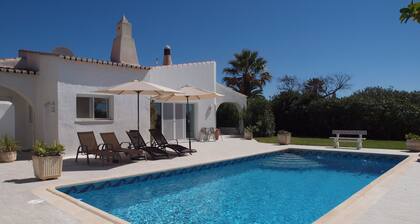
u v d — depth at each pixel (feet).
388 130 77.10
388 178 28.99
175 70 69.77
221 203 25.71
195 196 27.81
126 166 36.65
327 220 17.74
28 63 50.01
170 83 68.95
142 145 44.14
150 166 36.70
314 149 53.52
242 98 88.48
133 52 66.74
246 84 119.96
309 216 22.61
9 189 25.30
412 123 73.67
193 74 71.97
